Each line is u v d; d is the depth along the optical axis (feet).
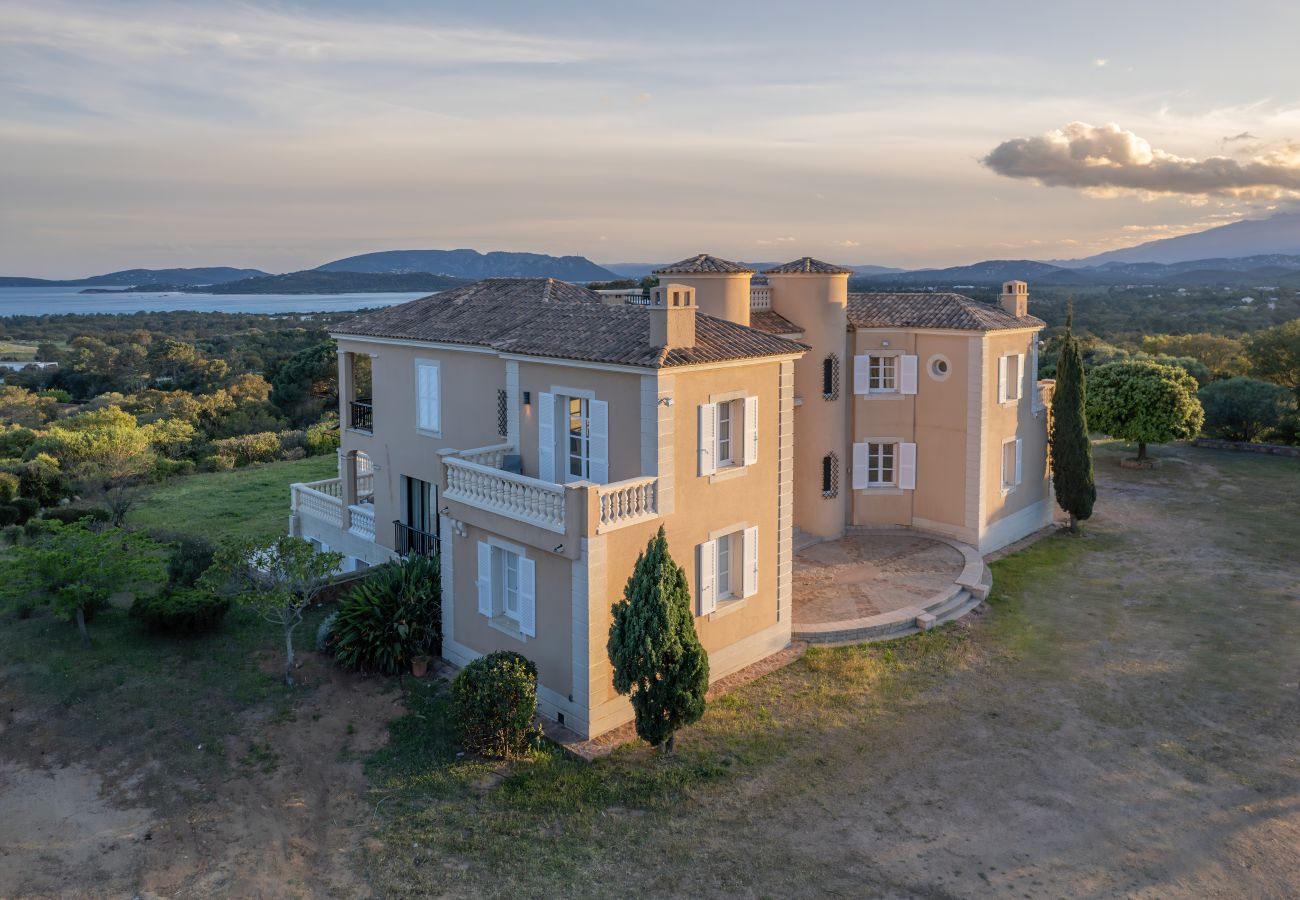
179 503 136.15
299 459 181.88
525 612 60.75
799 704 62.75
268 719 58.49
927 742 57.77
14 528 109.29
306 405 236.84
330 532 99.96
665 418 58.90
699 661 53.98
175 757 53.83
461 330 77.66
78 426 182.80
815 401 95.81
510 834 47.03
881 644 72.74
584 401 64.49
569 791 51.19
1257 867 45.14
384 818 48.19
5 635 70.23
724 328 67.41
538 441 68.59
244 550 64.54
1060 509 117.08
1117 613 80.33
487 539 63.52
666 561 53.11
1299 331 187.62
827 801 50.88
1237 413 162.40
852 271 95.66
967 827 48.52
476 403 76.23
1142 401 140.05
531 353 66.44
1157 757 55.93
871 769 54.44
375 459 90.74
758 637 69.41
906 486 99.86
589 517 54.90
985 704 63.05
